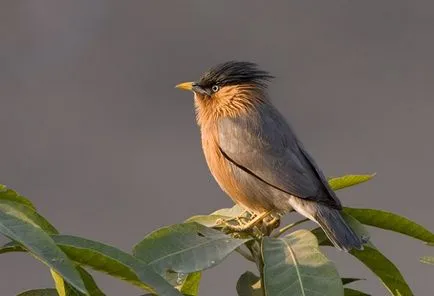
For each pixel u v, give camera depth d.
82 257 4.29
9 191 4.93
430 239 5.57
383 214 5.63
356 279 5.36
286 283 4.73
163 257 4.82
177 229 4.96
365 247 5.35
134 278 4.32
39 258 4.07
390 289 5.32
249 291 5.28
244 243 5.17
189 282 5.34
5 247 4.45
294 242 5.03
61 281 4.55
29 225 4.22
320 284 4.71
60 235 4.38
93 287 4.59
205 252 4.87
